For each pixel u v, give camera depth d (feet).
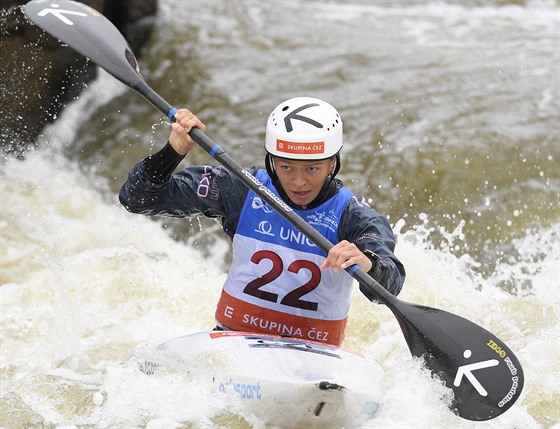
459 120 90.17
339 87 99.09
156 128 96.43
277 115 38.68
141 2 103.30
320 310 40.88
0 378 47.98
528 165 83.41
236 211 41.16
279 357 38.17
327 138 37.88
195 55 105.09
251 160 89.86
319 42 110.11
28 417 39.70
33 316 58.95
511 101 92.94
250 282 40.91
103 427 38.73
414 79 99.40
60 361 50.80
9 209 82.38
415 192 82.38
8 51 81.35
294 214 38.37
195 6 116.98
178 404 38.60
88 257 66.28
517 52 105.60
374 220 39.47
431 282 58.39
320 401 36.17
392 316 55.11
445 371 38.17
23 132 86.58
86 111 96.63
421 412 38.37
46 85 85.51
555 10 126.21
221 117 95.71
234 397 37.60
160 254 70.03
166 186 40.83
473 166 83.82
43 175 87.97
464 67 101.45
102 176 90.33
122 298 60.90
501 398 37.73
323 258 39.93
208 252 80.12
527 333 51.96
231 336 40.14
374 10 125.29
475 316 55.31
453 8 127.13
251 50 107.14
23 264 73.31
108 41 46.55
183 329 56.80
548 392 44.73
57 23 47.06
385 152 86.69
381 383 38.83
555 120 88.99
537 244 75.77
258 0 123.95
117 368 42.34
